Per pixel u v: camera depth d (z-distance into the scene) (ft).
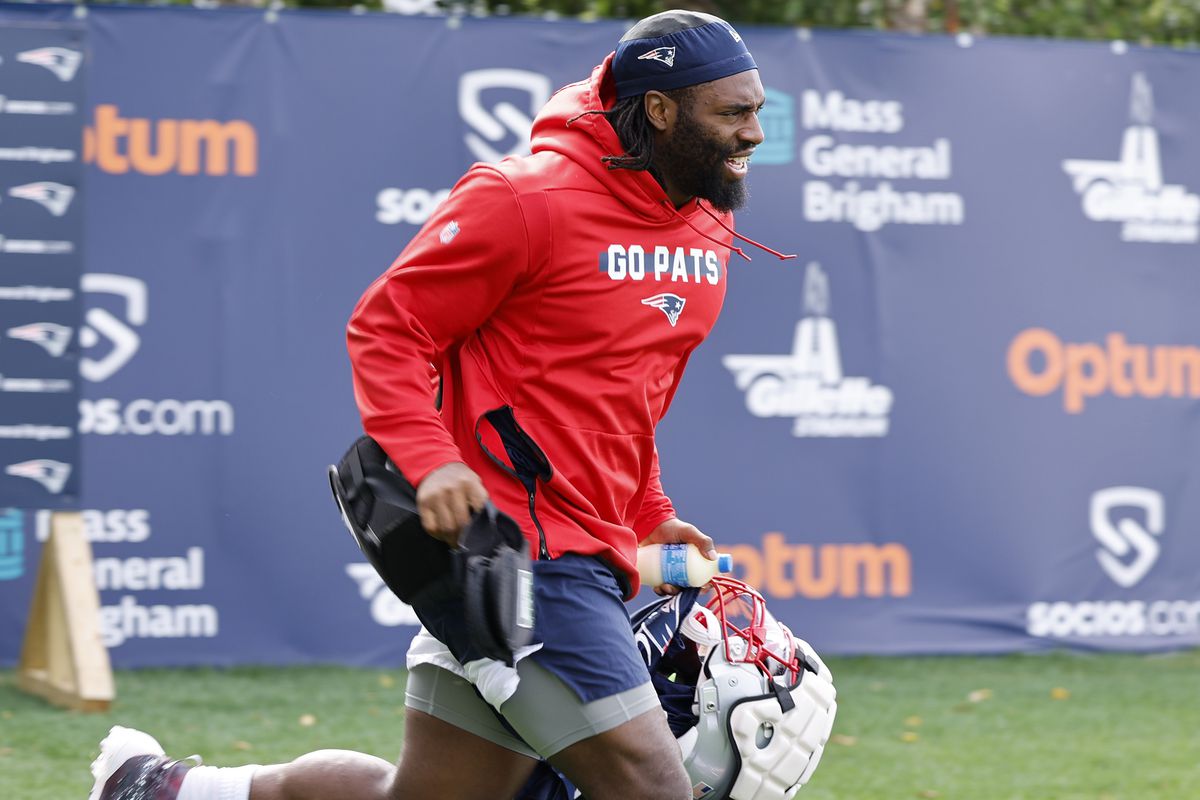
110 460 83.35
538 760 40.37
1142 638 92.99
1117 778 65.51
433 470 34.58
